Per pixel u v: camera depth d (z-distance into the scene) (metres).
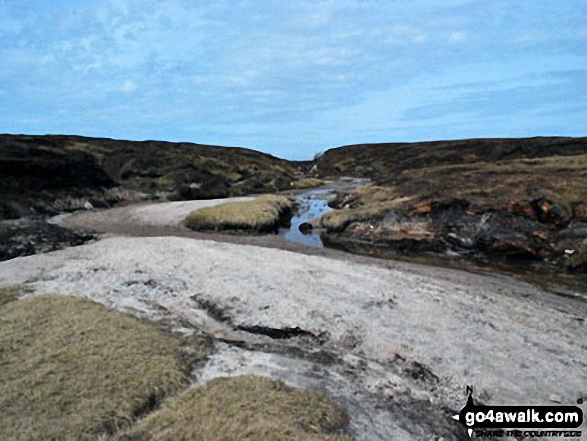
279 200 53.53
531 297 23.36
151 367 13.77
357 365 15.52
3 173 47.09
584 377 15.05
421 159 88.12
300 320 18.25
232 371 14.48
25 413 11.39
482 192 37.66
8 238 32.69
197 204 51.44
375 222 38.81
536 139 82.00
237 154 101.31
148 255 26.67
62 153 56.72
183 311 19.39
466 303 21.03
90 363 13.78
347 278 23.55
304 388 13.59
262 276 23.05
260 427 10.88
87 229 40.00
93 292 20.89
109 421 11.34
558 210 32.56
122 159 68.75
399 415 12.95
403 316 18.95
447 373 14.98
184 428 10.95
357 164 107.81
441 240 34.78
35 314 17.39
